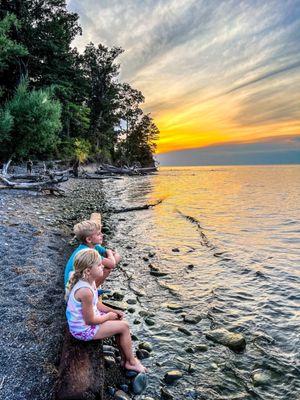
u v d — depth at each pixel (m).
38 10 47.53
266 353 4.89
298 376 4.35
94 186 35.09
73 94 55.03
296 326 5.72
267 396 3.99
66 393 3.38
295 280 8.03
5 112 28.38
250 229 14.66
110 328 4.11
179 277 8.22
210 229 14.51
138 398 3.88
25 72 44.56
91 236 5.08
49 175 24.69
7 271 7.18
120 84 81.88
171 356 4.79
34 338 4.77
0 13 41.94
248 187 42.50
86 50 74.69
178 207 21.66
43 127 30.19
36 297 6.12
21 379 3.89
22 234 10.48
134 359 4.36
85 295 3.85
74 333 3.99
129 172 68.50
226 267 9.05
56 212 15.83
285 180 62.06
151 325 5.71
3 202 16.27
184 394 3.98
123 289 7.35
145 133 92.62
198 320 5.92
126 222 15.45
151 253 10.16
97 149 72.69
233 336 5.22
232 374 4.41
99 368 3.72
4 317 5.22
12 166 35.19
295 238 12.86
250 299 6.89
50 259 8.47
